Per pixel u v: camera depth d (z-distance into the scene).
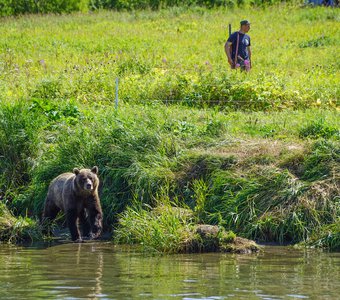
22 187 32.03
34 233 28.72
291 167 29.92
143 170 30.44
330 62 57.31
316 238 26.98
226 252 25.78
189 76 42.38
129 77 44.41
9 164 32.50
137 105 39.16
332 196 28.38
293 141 32.00
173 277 21.45
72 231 28.67
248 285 20.38
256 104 40.16
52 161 32.12
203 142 32.50
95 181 28.67
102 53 60.56
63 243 27.97
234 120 36.25
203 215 28.61
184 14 85.19
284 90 41.12
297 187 28.61
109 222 30.06
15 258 24.73
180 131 33.75
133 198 30.16
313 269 22.75
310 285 20.39
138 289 19.86
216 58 58.06
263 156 30.50
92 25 79.56
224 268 22.89
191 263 23.77
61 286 20.17
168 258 24.70
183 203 29.20
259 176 29.58
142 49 62.88
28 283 20.50
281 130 33.81
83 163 31.67
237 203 28.73
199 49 63.84
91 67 48.62
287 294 19.36
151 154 31.48
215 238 26.14
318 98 40.69
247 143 31.86
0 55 58.88
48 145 33.31
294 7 89.44
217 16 83.62
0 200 31.14
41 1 90.94
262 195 28.86
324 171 29.27
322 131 32.91
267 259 24.48
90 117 36.09
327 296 19.14
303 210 28.02
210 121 35.16
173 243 25.91
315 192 28.44
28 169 32.50
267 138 32.78
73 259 24.50
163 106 38.78
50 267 23.00
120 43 67.25
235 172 30.05
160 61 53.75
